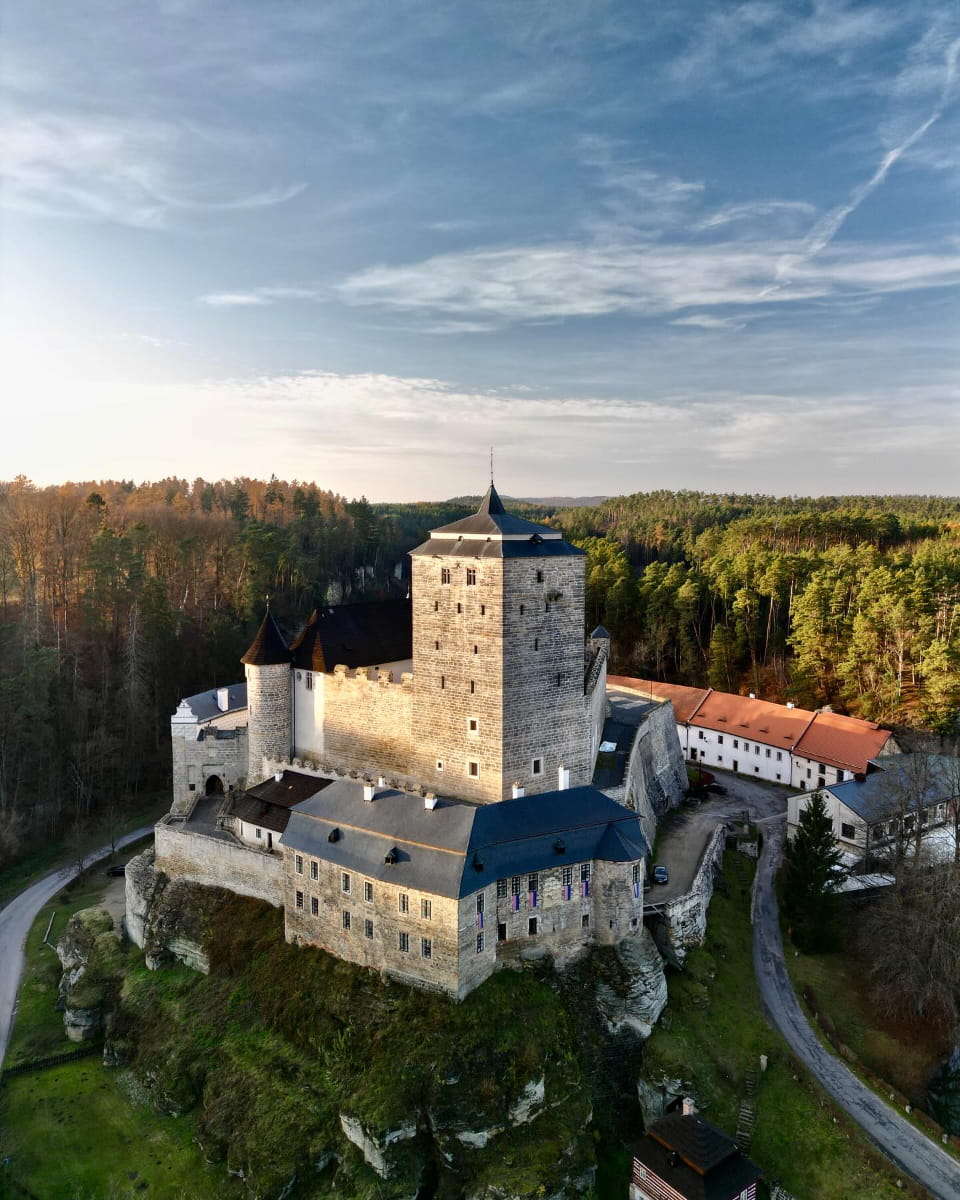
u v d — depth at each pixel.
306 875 59.78
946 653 91.50
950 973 56.41
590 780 68.56
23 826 93.38
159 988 64.44
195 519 158.75
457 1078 47.22
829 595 112.25
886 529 172.38
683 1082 50.81
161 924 68.56
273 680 76.69
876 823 73.19
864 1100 51.09
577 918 56.53
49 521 133.38
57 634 113.06
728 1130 48.78
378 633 79.56
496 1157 45.66
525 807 57.78
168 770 110.94
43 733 95.81
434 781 66.50
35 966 72.44
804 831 65.31
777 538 176.88
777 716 99.94
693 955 61.41
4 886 86.88
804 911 64.44
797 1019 57.22
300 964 58.88
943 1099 53.00
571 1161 46.19
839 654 109.94
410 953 53.06
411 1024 50.53
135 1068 59.47
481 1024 49.78
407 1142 46.34
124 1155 52.16
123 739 106.56
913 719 94.12
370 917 55.31
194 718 82.50
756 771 99.12
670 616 131.25
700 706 107.62
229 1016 59.06
